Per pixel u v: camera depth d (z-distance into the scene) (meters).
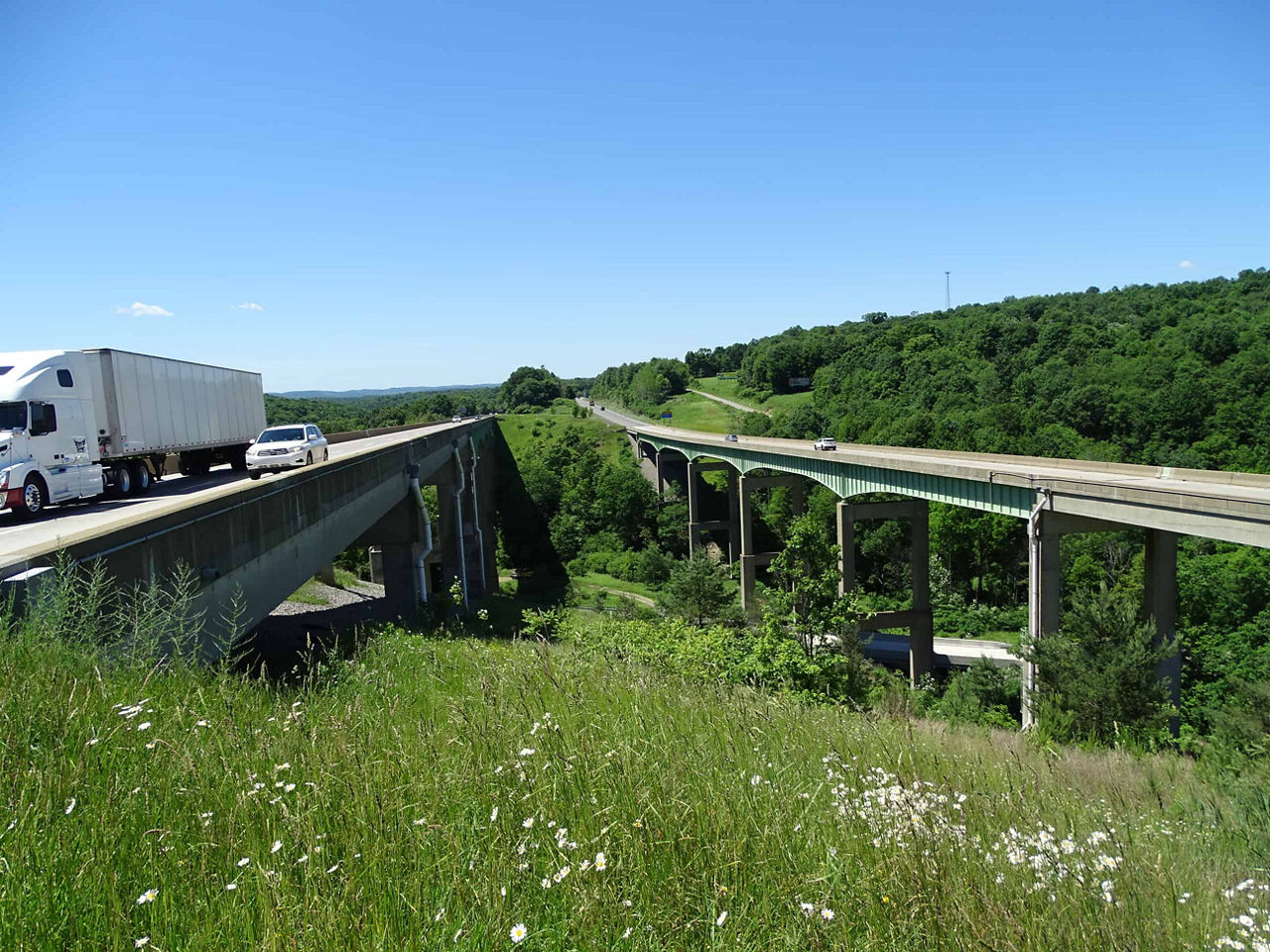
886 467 45.53
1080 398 82.44
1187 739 20.59
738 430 124.94
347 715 5.56
